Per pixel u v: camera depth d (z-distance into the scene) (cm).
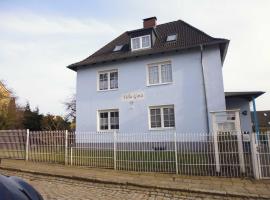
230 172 847
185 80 1590
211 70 1548
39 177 867
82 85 1870
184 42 1670
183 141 927
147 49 1747
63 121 3819
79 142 1059
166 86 1630
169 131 1584
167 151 929
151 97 1659
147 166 943
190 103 1560
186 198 657
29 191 329
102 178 813
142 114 1669
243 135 855
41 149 1116
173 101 1599
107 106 1769
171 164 915
